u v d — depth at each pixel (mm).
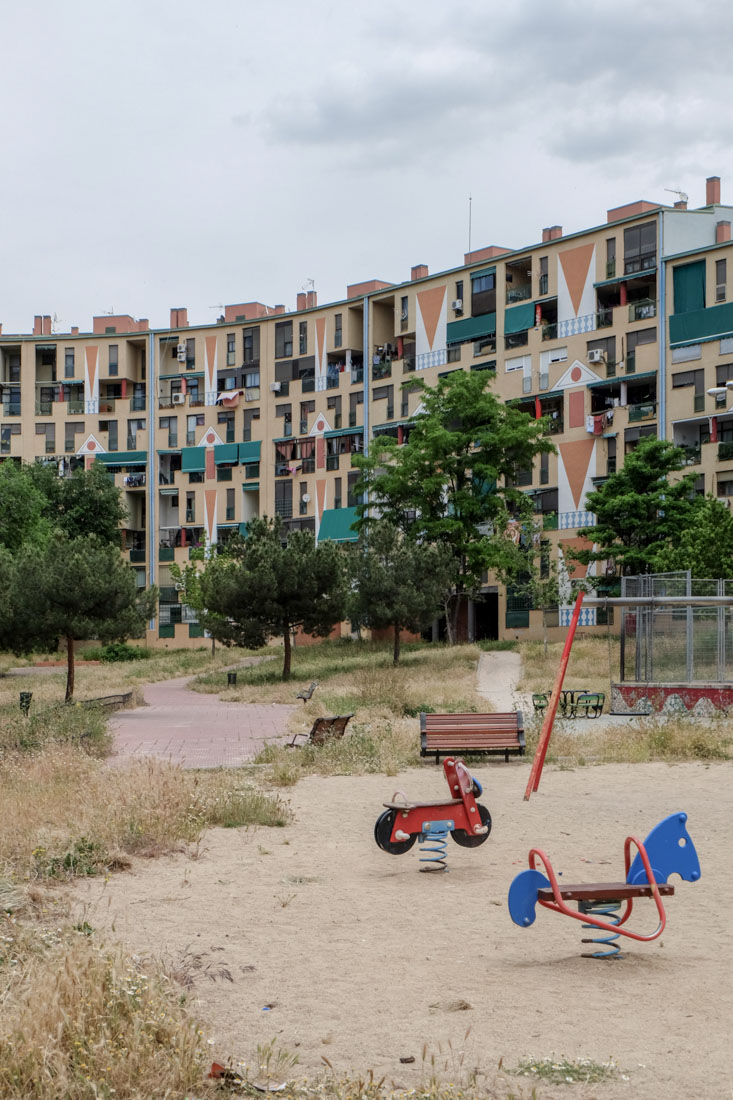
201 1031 5551
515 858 11172
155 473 87062
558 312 67000
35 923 7902
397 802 11219
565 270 66688
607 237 64938
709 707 28594
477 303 71625
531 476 67688
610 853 11398
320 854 11336
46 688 45250
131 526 89188
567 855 11312
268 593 44625
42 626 34969
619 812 14172
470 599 62875
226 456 84688
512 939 7988
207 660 64438
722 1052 5574
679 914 8812
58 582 34781
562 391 66500
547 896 7648
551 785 16859
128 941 7719
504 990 6676
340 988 6719
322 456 80250
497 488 60969
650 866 7758
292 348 82438
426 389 61656
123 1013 5590
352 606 46688
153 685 50188
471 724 19922
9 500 64250
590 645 51812
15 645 35875
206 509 85188
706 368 60000
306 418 81438
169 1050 5250
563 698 29047
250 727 28062
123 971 6148
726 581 29250
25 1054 4906
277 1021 6098
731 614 29047
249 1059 5484
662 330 61844
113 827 11484
